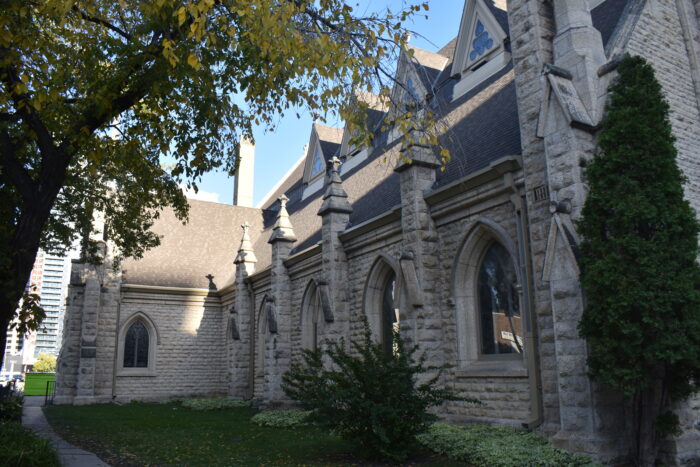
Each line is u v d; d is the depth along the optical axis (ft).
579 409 33.04
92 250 65.57
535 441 35.96
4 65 33.68
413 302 50.11
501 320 46.60
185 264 116.06
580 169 35.37
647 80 33.94
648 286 30.12
